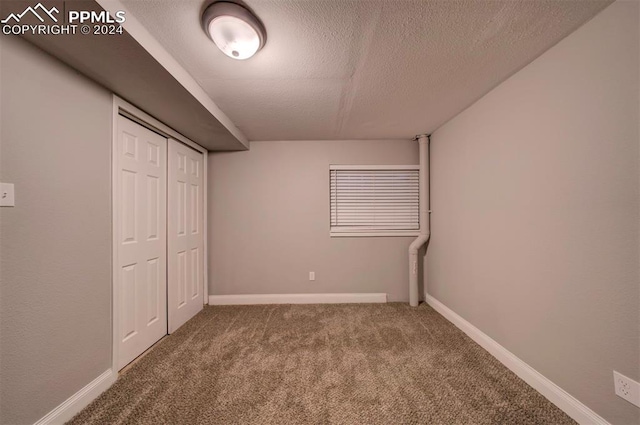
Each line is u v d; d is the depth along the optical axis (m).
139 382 1.51
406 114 2.21
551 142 1.32
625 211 1.02
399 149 2.95
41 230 1.13
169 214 2.18
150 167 1.95
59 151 1.21
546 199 1.36
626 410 1.02
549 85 1.33
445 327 2.24
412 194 2.98
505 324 1.67
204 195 2.83
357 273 2.94
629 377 1.01
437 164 2.62
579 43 1.17
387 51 1.33
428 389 1.44
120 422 1.21
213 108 1.92
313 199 2.95
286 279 2.93
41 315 1.13
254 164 2.95
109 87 1.47
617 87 1.03
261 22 1.12
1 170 1.00
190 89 1.55
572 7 1.06
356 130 2.62
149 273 1.93
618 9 1.02
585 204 1.16
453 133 2.29
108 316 1.48
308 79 1.61
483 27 1.16
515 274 1.58
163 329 2.10
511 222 1.61
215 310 2.70
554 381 1.32
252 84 1.67
